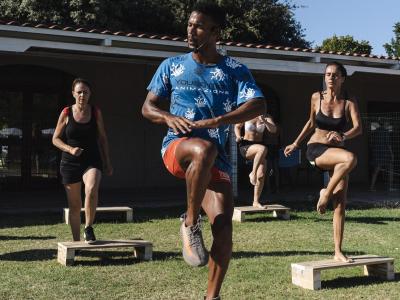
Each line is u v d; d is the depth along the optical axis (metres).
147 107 3.03
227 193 3.03
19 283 4.98
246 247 6.84
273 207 9.27
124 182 14.77
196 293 4.75
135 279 5.17
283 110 16.53
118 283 5.02
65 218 8.80
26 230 7.97
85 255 6.20
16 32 9.77
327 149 4.95
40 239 7.28
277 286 5.04
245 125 9.05
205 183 2.60
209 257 2.97
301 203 11.52
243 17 23.34
